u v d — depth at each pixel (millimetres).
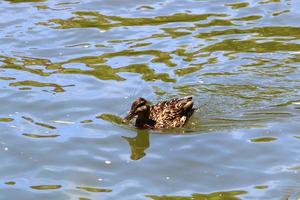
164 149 17266
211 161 16578
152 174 16125
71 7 25359
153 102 19484
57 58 21859
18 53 22125
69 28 23688
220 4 25438
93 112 18891
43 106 19109
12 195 15359
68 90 19938
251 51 22109
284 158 16547
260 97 19609
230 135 17703
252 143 17250
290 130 17781
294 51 22062
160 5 25484
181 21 24172
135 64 21422
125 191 15445
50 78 20625
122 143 17547
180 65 21328
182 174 16094
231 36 23094
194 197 15148
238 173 16016
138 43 22719
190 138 17750
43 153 16984
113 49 22359
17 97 19500
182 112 18828
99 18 24469
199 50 22234
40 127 18125
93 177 16047
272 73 20812
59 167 16438
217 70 21047
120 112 18938
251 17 24359
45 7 25328
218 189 15430
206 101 19531
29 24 23969
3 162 16625
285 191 15211
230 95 19766
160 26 23859
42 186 15703
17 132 17859
